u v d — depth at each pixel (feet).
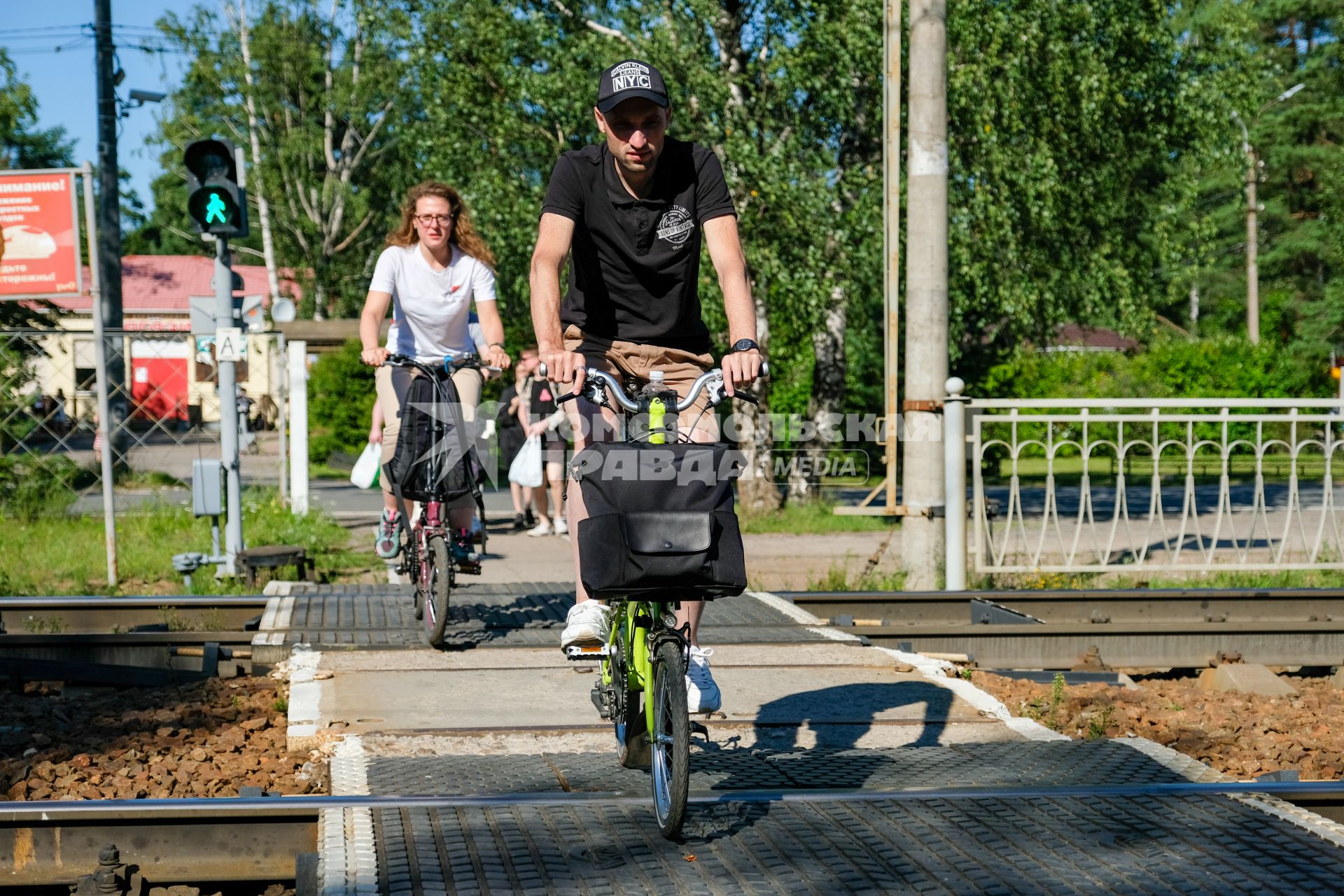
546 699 17.71
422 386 20.70
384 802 12.44
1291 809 12.44
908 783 13.79
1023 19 55.52
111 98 70.74
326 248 148.87
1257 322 154.51
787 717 16.85
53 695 20.66
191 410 53.93
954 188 56.90
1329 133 170.60
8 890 11.68
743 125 53.01
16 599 24.90
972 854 11.27
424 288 21.29
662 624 12.10
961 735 16.20
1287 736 17.70
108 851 11.55
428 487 20.92
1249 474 74.08
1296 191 174.91
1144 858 11.13
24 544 39.91
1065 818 12.19
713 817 12.31
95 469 53.36
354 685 18.38
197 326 32.99
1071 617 26.20
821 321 55.31
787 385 72.74
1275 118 160.86
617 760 14.56
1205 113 65.16
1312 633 23.29
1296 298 174.60
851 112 53.31
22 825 11.69
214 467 32.94
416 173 136.67
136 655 21.63
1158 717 18.72
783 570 36.70
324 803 12.29
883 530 49.67
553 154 59.00
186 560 31.76
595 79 54.65
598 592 11.40
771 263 51.70
